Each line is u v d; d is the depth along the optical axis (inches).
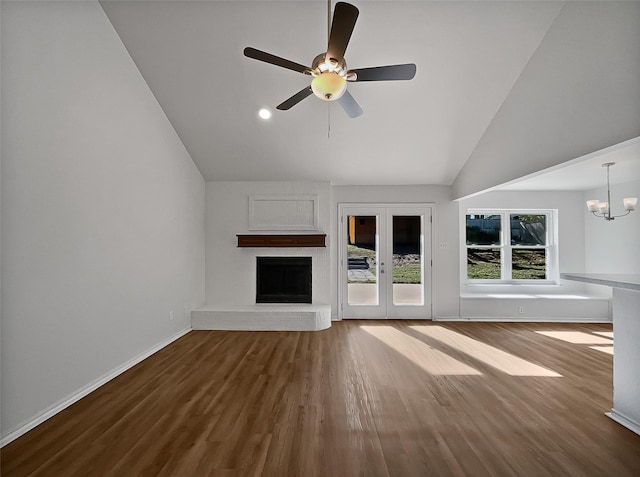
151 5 131.3
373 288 242.4
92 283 124.8
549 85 132.3
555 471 79.1
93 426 99.2
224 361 155.3
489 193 253.4
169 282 184.9
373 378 135.0
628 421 98.6
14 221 93.9
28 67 98.4
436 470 79.5
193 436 93.8
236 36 142.3
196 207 220.2
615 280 93.0
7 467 80.8
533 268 259.8
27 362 97.8
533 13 129.9
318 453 86.1
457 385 128.4
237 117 181.3
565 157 123.0
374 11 132.4
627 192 217.6
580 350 170.9
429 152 205.3
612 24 101.8
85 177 121.2
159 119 173.8
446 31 138.9
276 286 235.8
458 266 238.4
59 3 110.0
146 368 146.5
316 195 233.5
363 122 184.1
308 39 142.0
